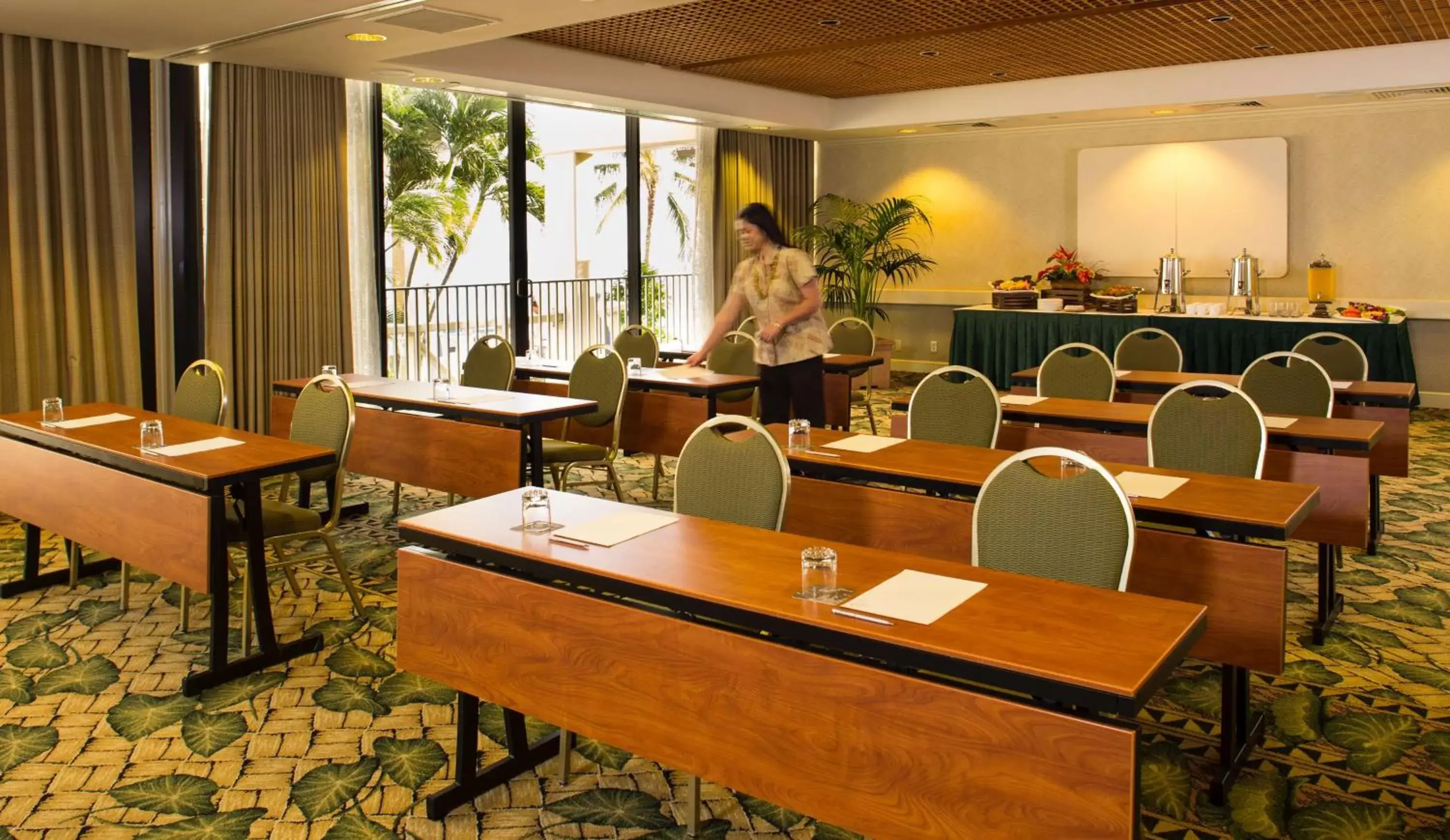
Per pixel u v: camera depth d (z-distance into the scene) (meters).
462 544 2.83
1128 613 2.24
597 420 5.93
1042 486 2.79
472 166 9.33
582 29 7.46
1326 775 3.10
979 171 11.44
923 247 11.88
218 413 4.95
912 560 2.63
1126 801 1.84
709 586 2.42
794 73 9.36
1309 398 5.14
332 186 7.59
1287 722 3.44
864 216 11.65
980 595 2.36
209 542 3.62
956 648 2.04
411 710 3.55
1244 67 8.76
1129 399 6.14
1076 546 2.72
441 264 9.29
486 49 7.58
